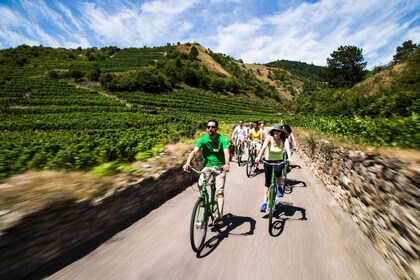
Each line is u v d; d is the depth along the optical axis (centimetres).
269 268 355
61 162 595
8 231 306
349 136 777
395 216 357
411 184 324
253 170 1005
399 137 509
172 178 717
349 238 444
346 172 573
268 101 11338
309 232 466
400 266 339
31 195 381
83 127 3316
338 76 5247
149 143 969
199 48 15000
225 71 13475
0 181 451
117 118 3959
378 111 1287
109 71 9481
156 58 12694
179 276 335
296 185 791
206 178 448
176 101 7175
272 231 471
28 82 6650
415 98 1089
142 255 384
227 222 514
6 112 4297
